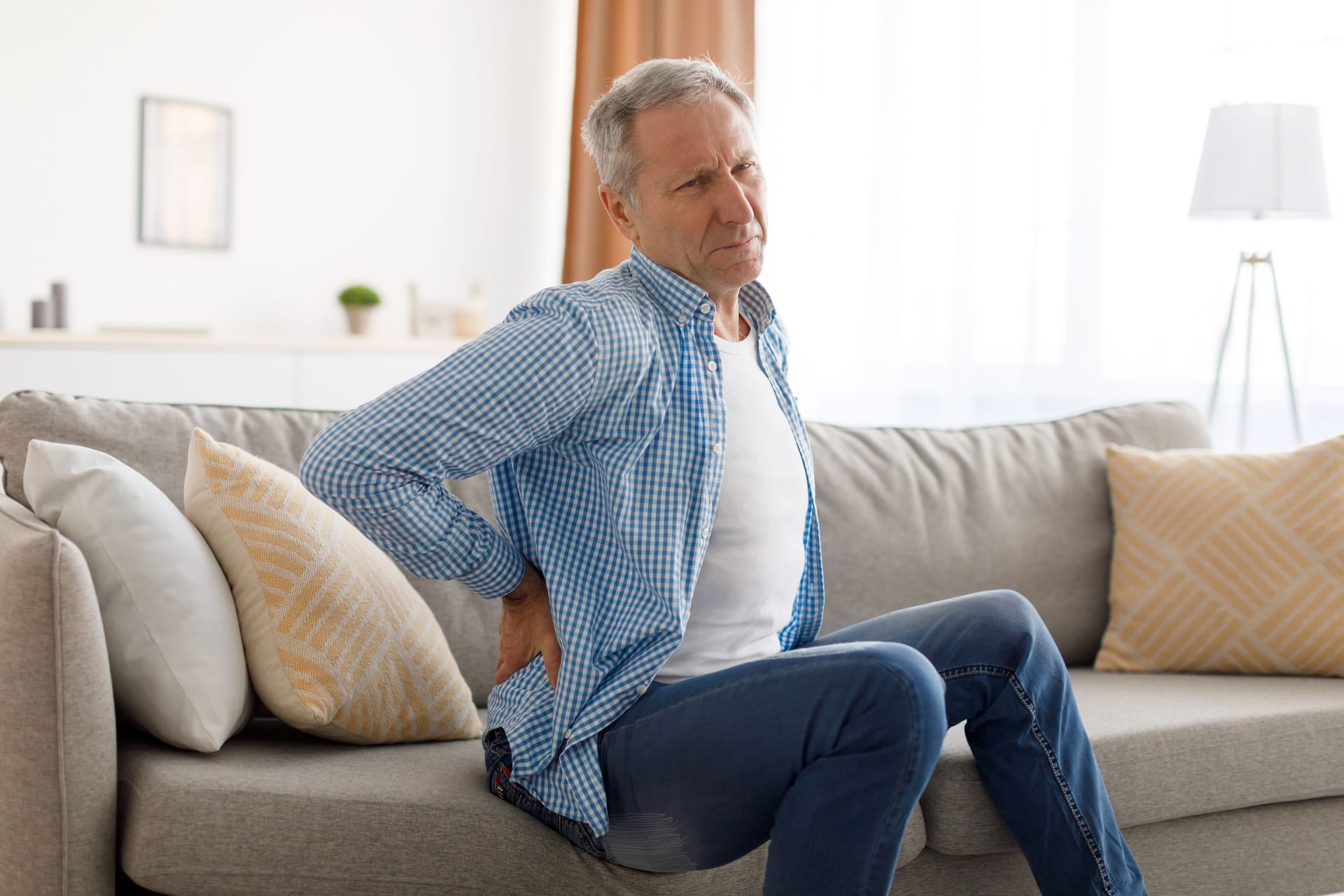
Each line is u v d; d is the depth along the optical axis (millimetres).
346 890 1295
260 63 4336
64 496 1442
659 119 1333
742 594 1370
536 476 1360
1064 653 2232
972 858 1627
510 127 4973
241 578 1505
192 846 1271
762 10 4574
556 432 1276
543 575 1373
